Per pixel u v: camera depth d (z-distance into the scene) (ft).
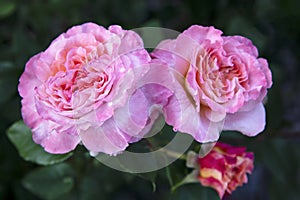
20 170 2.63
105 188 2.40
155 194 3.00
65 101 1.68
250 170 1.92
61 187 2.29
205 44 1.74
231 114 1.78
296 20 2.92
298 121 3.10
